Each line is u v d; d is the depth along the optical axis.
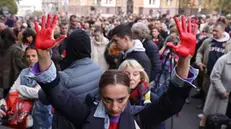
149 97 2.70
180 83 1.65
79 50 2.67
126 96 1.67
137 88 2.72
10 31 5.73
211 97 4.89
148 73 3.83
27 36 5.87
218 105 4.80
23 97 3.46
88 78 2.64
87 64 2.70
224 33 6.00
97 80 2.70
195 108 6.83
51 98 1.73
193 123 5.94
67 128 2.54
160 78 4.65
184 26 1.60
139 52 3.83
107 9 56.38
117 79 1.64
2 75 5.66
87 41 2.71
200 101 7.31
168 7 57.25
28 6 47.78
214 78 4.73
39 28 1.58
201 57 6.29
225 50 5.77
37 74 1.62
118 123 1.74
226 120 3.59
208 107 4.92
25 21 17.45
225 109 4.77
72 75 2.60
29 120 3.49
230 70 4.66
